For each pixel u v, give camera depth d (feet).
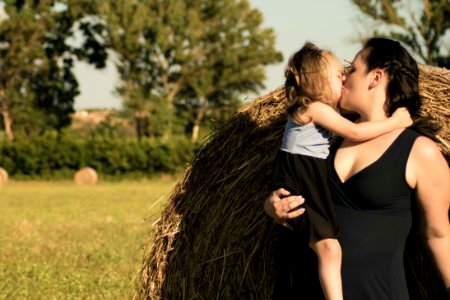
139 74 231.71
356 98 15.42
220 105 246.27
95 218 70.38
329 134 15.76
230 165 21.61
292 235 16.22
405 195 14.82
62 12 221.66
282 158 15.97
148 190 120.67
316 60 15.48
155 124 227.20
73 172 155.84
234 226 21.47
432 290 19.98
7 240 53.16
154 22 226.79
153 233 22.39
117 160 155.02
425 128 15.64
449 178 14.76
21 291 32.60
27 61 216.74
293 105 15.57
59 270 38.81
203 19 238.07
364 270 14.87
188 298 21.70
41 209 81.97
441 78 19.84
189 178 21.99
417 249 18.97
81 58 226.38
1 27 213.46
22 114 216.95
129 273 36.29
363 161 14.90
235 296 21.50
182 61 228.02
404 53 15.33
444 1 139.85
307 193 15.47
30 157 154.40
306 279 15.88
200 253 21.70
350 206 15.07
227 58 235.40
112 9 224.33
